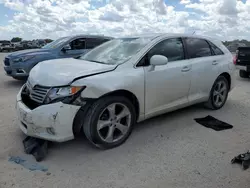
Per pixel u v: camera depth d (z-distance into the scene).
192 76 4.27
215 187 2.52
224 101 5.17
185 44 4.31
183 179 2.65
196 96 4.50
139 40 4.04
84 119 3.10
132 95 3.46
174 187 2.51
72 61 3.89
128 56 3.63
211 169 2.84
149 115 3.75
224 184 2.57
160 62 3.48
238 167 2.88
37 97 3.07
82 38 8.33
